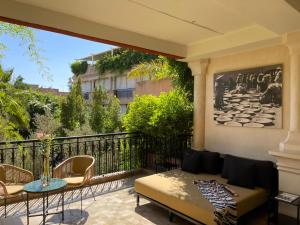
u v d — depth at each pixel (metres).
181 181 3.85
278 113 3.76
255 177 3.59
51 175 3.99
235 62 4.39
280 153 3.33
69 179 3.71
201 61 4.82
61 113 11.29
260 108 3.98
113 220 3.41
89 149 5.42
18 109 3.49
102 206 3.87
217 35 4.14
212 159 4.27
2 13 2.82
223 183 3.76
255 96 4.05
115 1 2.91
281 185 3.39
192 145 5.48
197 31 3.94
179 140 5.52
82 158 4.12
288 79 3.68
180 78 5.91
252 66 4.13
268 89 3.88
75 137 4.82
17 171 3.61
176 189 3.49
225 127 4.54
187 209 3.08
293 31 3.18
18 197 3.98
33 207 3.79
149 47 4.18
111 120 11.35
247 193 3.31
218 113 4.62
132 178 5.34
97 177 4.96
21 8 2.93
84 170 4.06
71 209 3.74
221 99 4.57
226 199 3.13
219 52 4.31
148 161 6.00
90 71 18.02
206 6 3.04
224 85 4.52
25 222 3.32
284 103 3.71
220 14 3.27
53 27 3.18
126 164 5.72
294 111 3.35
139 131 5.87
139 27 3.75
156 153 5.81
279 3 2.38
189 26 3.71
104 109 11.80
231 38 3.99
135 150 5.84
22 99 3.61
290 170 3.29
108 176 5.11
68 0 2.88
